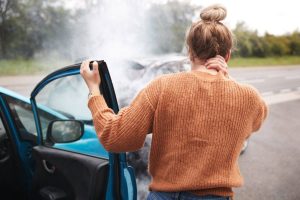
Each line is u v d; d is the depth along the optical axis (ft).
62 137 7.57
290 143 20.44
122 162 6.00
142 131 4.69
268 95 38.11
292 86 45.78
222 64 4.89
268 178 14.96
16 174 8.22
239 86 4.83
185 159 4.73
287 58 109.29
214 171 4.70
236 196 13.11
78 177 6.76
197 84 4.75
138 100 4.82
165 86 4.78
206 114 4.66
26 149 8.30
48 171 7.43
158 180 5.00
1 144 8.28
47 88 10.21
